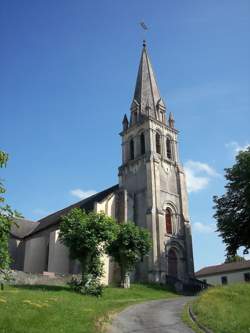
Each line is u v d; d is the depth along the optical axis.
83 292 30.31
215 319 19.06
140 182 51.84
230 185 45.59
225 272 67.94
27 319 16.94
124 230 38.91
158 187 50.47
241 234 44.34
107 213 49.34
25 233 58.41
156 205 49.00
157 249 46.22
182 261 48.84
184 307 24.45
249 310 20.91
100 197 53.97
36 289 28.98
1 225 12.48
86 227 32.59
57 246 46.66
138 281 45.53
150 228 47.19
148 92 59.72
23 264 53.25
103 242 33.72
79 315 19.16
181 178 54.38
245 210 43.69
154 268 44.81
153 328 18.23
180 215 52.03
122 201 50.69
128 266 38.91
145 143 53.94
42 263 50.72
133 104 59.38
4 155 12.90
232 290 26.72
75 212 34.50
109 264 45.84
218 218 45.91
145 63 63.62
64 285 33.75
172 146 56.31
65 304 21.81
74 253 32.81
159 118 57.44
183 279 47.62
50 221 59.09
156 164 51.81
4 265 12.37
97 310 21.61
